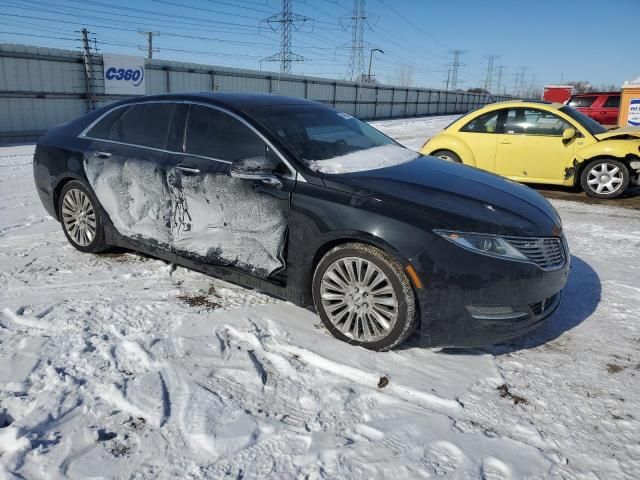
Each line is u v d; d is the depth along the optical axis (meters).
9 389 2.67
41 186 4.96
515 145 7.97
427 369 3.00
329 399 2.70
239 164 3.46
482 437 2.45
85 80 19.17
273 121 3.75
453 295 2.92
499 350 3.27
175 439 2.36
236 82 27.66
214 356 3.04
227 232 3.67
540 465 2.28
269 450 2.32
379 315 3.11
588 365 3.10
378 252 3.04
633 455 2.36
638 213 6.86
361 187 3.21
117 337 3.22
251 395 2.71
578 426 2.55
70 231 4.80
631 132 7.54
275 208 3.42
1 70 16.33
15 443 2.28
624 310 3.84
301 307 3.66
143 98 4.39
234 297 3.88
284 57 42.16
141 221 4.18
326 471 2.20
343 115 4.57
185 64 24.12
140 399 2.62
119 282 4.11
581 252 5.20
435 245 2.92
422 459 2.29
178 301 3.78
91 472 2.15
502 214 3.14
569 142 7.72
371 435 2.44
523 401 2.74
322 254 3.34
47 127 18.05
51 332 3.27
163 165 3.97
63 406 2.54
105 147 4.41
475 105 67.12
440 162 4.20
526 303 3.01
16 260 4.59
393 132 22.36
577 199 7.74
